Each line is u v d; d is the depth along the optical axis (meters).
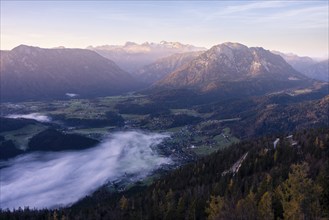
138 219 142.00
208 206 125.31
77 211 177.62
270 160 179.00
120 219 151.25
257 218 90.69
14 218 177.75
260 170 169.62
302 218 81.44
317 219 81.06
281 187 102.25
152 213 141.62
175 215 131.25
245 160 186.88
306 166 103.81
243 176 171.25
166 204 142.12
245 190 132.38
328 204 89.56
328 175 113.00
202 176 189.38
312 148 179.12
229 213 98.19
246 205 96.38
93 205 195.50
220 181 158.00
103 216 162.00
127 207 160.75
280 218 89.50
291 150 182.38
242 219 93.69
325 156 166.75
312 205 84.06
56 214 165.12
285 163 167.88
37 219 175.00
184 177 198.12
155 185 199.38
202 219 122.38
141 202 162.75
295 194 89.06
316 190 89.81
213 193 139.50
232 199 113.69
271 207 93.06
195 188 159.50
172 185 188.88
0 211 194.75
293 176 95.31
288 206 86.56
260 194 107.06
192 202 130.00
